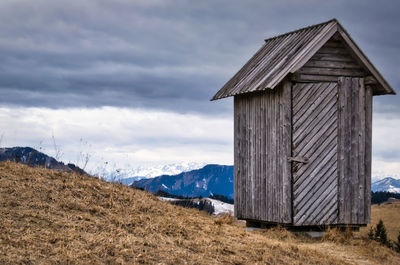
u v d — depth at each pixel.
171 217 11.80
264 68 16.53
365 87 16.11
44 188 11.27
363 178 15.88
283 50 16.67
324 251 13.08
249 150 16.86
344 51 15.96
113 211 11.01
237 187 17.47
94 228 9.52
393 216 45.09
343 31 15.52
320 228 15.48
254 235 12.50
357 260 12.40
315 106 15.48
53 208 10.20
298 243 14.20
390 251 14.20
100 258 8.15
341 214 15.54
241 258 9.80
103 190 12.44
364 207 15.82
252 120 16.75
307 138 15.34
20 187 10.96
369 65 15.76
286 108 15.20
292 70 14.96
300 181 15.18
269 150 15.85
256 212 16.41
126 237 9.38
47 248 8.05
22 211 9.58
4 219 8.98
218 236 11.18
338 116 15.71
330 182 15.50
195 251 9.63
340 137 15.68
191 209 14.65
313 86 15.50
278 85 15.51
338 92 15.73
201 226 11.84
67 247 8.26
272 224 15.88
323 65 15.68
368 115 16.05
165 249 9.23
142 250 8.91
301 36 16.55
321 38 15.30
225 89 17.86
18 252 7.67
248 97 17.00
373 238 15.95
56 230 8.99
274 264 9.94
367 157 15.98
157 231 10.24
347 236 14.95
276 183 15.48
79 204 10.74
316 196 15.31
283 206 15.09
